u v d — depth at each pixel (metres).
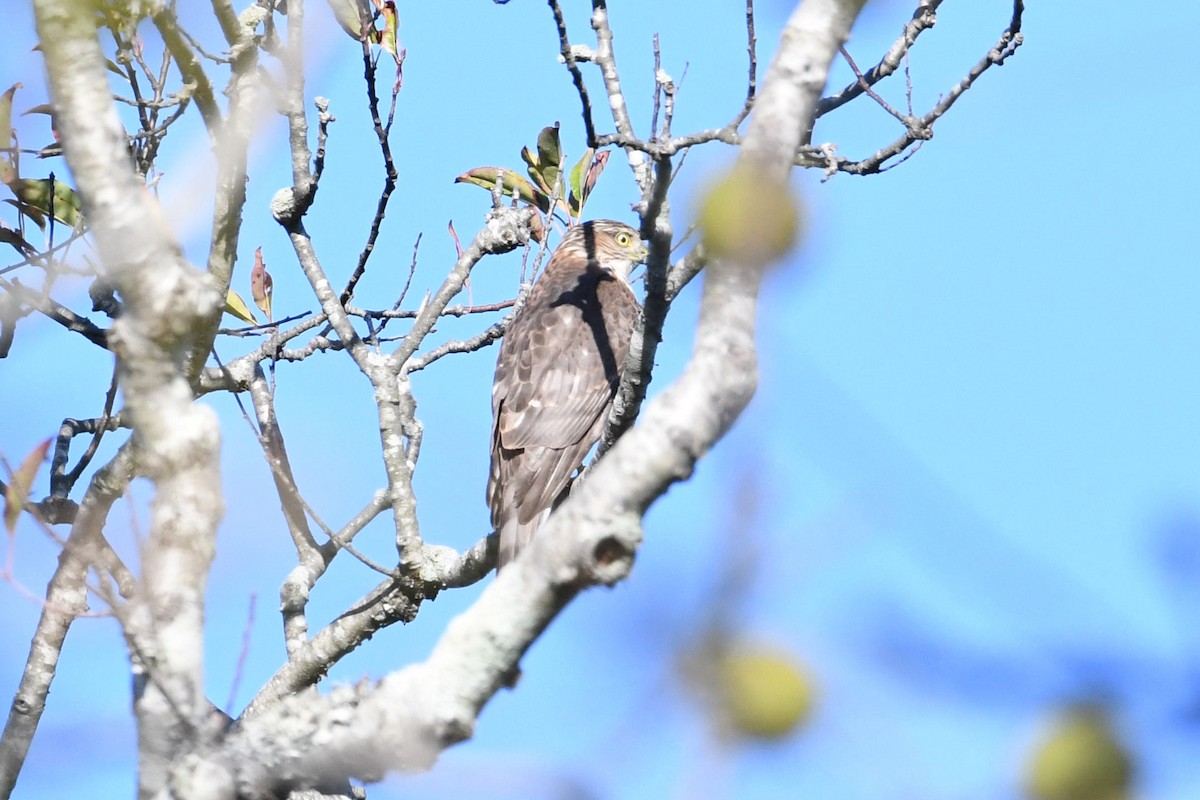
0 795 9.43
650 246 8.82
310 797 9.35
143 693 5.75
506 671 5.41
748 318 4.79
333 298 11.46
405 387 11.97
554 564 5.05
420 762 5.52
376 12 11.55
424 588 10.74
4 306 10.42
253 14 8.66
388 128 11.62
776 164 3.72
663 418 4.79
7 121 10.34
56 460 10.97
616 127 9.32
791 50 4.61
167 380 5.57
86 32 5.34
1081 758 2.49
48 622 9.65
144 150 10.09
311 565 11.43
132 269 5.39
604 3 9.36
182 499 5.59
